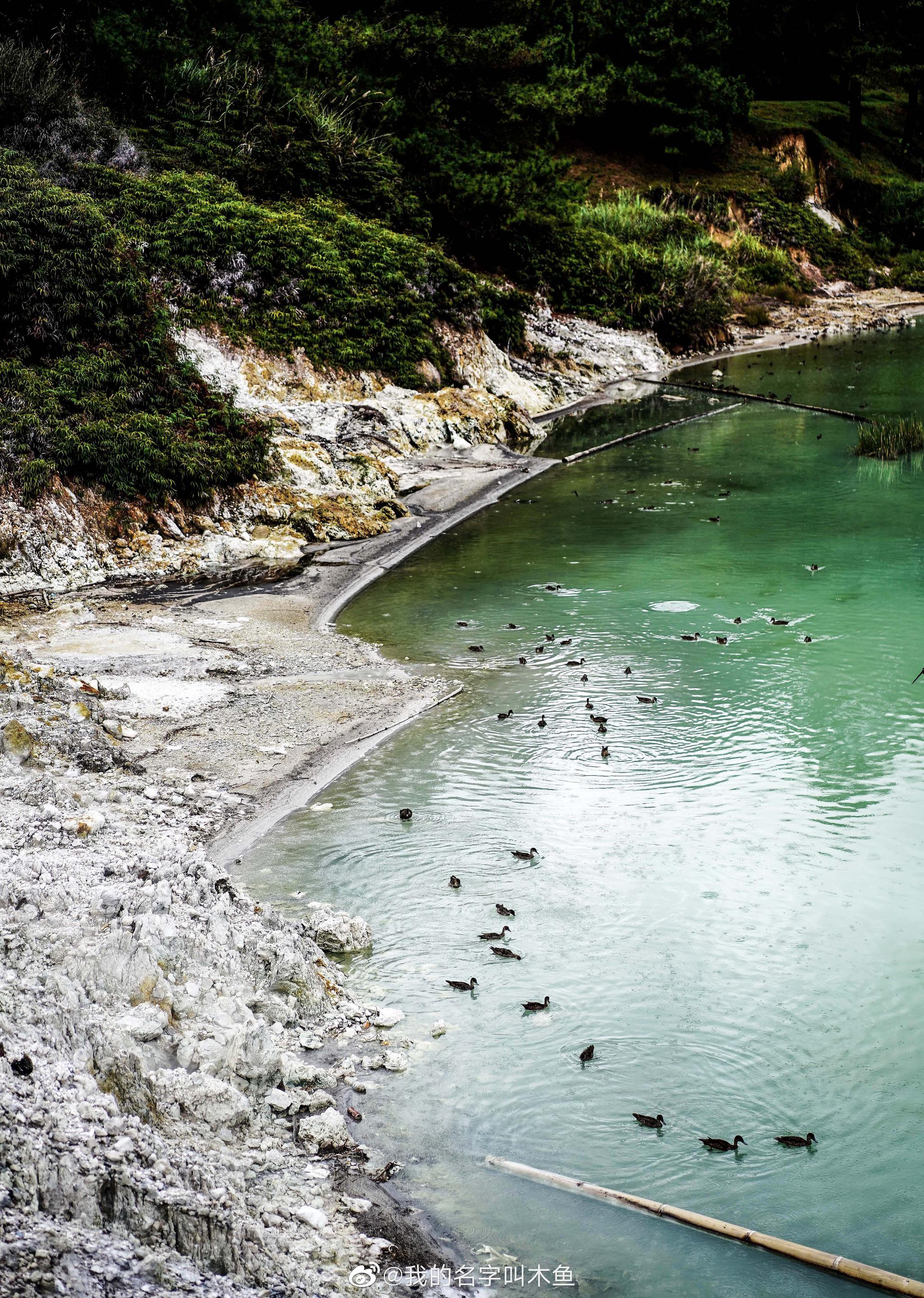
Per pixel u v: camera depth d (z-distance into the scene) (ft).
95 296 80.28
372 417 89.56
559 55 172.86
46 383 73.56
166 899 27.12
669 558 66.33
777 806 37.47
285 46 132.16
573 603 59.26
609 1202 22.03
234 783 39.40
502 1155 23.41
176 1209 18.93
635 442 99.76
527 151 145.07
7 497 65.31
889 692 45.96
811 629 53.57
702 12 197.06
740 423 106.32
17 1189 17.97
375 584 64.59
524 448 99.09
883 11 234.58
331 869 34.55
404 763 41.52
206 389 81.82
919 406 108.27
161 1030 23.65
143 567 66.74
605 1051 26.53
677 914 31.91
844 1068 25.76
